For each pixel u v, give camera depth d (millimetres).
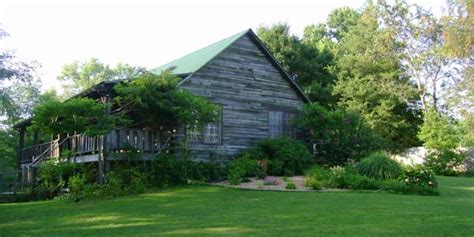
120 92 16062
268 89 22391
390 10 37438
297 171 20250
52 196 17250
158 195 14461
